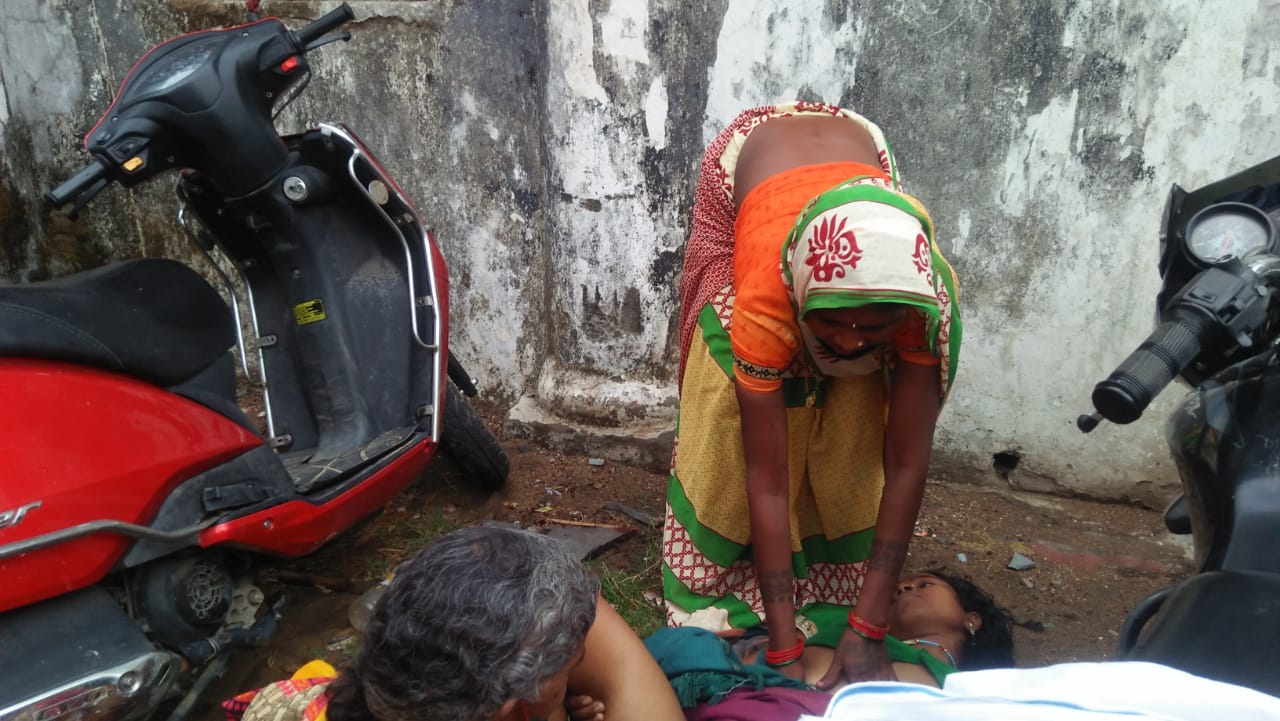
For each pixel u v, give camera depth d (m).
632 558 2.84
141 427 1.95
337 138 2.50
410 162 3.38
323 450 2.70
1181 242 1.33
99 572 1.82
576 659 1.19
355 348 2.76
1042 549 2.92
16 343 1.78
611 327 3.26
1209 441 1.43
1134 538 2.96
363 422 2.73
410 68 3.26
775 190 1.95
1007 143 2.81
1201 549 1.48
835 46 2.82
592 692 1.60
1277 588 1.16
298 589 2.70
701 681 1.73
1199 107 2.63
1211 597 1.18
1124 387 1.19
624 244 3.14
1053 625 2.60
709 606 2.33
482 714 1.10
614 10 2.87
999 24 2.71
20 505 1.69
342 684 1.23
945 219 2.94
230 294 2.77
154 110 2.23
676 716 1.57
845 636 1.93
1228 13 2.54
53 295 1.89
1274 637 1.09
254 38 2.36
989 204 2.88
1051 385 3.00
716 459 2.17
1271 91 2.57
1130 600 2.70
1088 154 2.75
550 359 3.48
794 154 2.06
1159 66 2.63
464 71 3.21
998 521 3.06
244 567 2.23
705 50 2.88
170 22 3.44
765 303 1.82
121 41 3.50
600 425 3.34
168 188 3.68
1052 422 3.04
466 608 1.06
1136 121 2.69
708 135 2.97
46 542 1.70
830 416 2.10
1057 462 3.08
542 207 3.31
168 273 2.15
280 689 1.47
